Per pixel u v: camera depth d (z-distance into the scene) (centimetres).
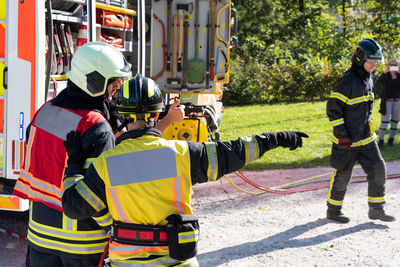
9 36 432
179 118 365
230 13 721
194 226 244
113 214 245
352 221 573
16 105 436
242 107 1719
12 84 435
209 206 633
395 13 2517
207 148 248
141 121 249
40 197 283
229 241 511
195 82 728
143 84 247
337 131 538
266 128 1222
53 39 477
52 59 465
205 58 726
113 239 246
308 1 2839
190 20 719
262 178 779
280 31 2769
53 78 463
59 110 285
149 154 241
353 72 544
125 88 247
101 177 240
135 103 245
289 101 1866
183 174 242
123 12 620
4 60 436
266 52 2258
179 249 236
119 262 244
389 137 1014
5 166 442
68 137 262
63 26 491
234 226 557
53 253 278
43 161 284
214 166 246
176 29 719
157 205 238
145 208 237
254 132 1170
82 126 275
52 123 285
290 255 473
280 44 2486
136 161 240
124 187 237
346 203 645
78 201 239
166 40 723
